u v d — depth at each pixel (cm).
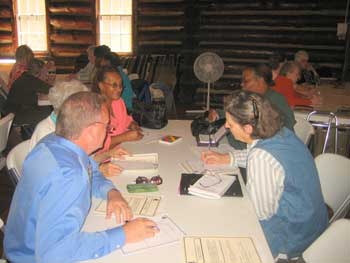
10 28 696
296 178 154
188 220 145
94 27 694
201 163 207
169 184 178
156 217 146
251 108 157
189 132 271
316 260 123
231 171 197
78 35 700
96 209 152
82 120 124
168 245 127
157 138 254
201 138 246
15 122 404
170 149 231
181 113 634
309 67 525
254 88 262
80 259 116
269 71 266
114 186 169
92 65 509
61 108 129
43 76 469
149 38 696
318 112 330
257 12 640
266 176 153
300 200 156
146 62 690
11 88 406
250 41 655
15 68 450
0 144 270
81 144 128
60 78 515
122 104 261
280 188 155
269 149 155
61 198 112
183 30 677
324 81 543
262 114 157
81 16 690
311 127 276
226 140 247
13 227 133
